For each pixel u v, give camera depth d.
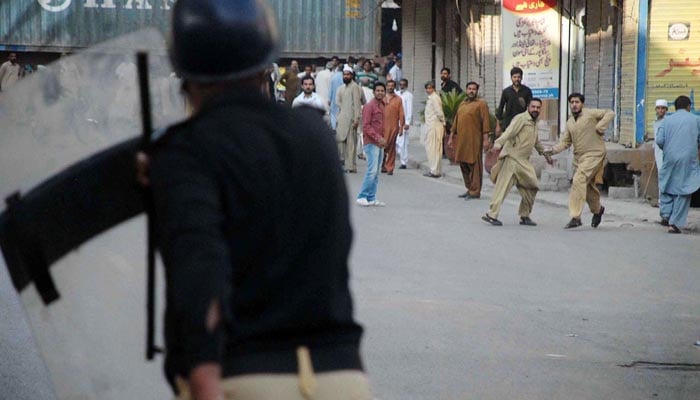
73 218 5.48
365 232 25.67
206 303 4.69
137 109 5.41
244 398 5.05
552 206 32.38
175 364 5.17
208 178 4.99
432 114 40.69
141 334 5.48
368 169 30.88
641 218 29.06
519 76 36.94
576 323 16.69
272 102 5.36
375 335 15.42
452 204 32.16
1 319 15.74
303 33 49.31
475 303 17.88
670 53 35.75
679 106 27.28
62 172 5.47
